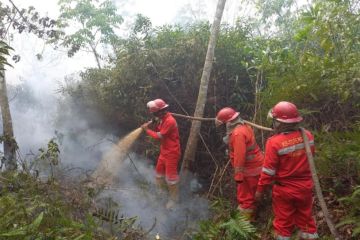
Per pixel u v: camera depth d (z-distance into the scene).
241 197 4.76
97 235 4.17
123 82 7.02
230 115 4.68
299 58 5.79
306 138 3.63
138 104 6.98
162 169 5.89
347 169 4.36
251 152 4.64
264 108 5.54
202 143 6.61
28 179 5.32
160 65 6.79
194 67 6.68
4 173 5.43
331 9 5.39
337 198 4.29
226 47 6.54
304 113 4.97
